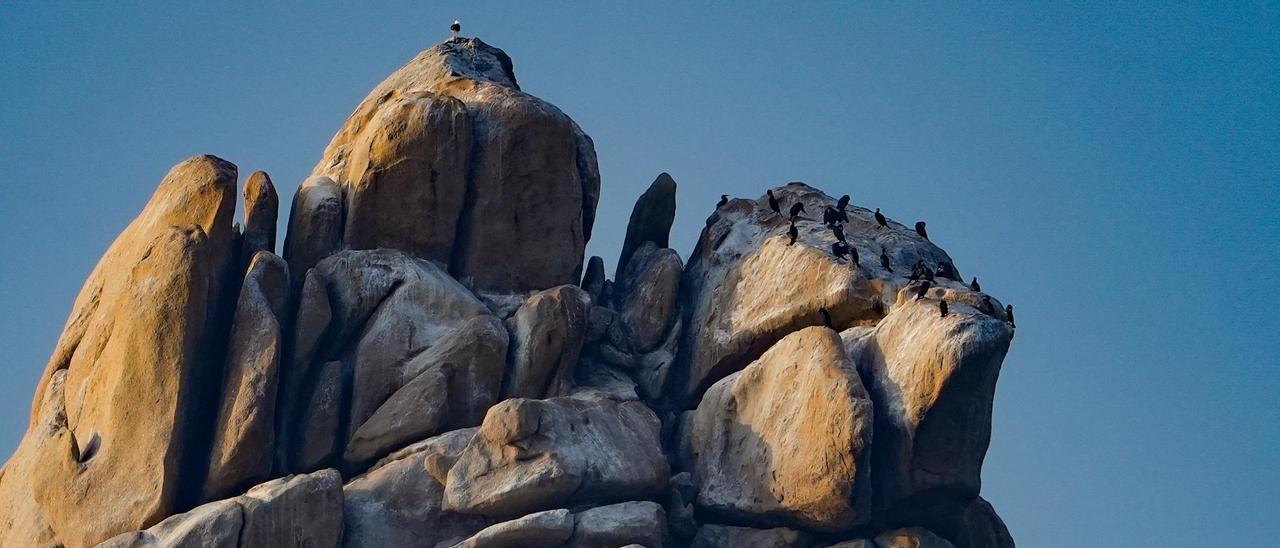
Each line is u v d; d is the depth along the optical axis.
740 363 124.00
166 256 116.19
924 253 126.56
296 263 123.50
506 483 112.06
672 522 116.69
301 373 117.25
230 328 116.38
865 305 120.31
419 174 125.25
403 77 134.75
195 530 108.12
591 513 112.44
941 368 111.62
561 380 120.31
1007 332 112.44
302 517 109.38
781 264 125.06
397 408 116.50
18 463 117.56
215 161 122.00
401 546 111.38
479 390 118.06
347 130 132.38
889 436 113.19
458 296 120.94
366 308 120.19
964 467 112.88
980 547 122.31
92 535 111.38
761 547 115.19
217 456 112.56
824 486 112.56
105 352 116.56
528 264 126.56
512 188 127.19
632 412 119.38
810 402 114.25
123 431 113.06
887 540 114.12
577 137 131.75
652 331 127.31
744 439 118.06
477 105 128.88
